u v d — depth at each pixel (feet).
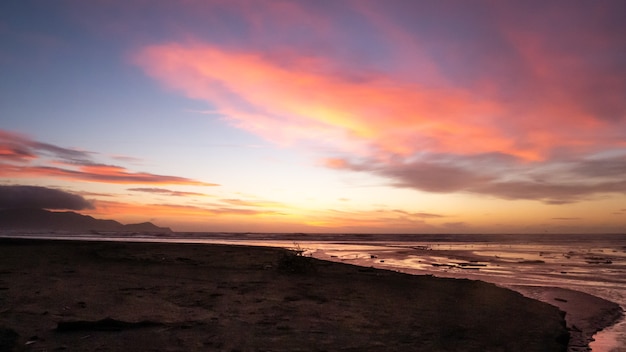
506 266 91.76
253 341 26.27
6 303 35.04
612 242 292.20
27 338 25.11
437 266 91.30
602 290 56.75
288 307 37.52
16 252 87.71
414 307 39.52
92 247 107.65
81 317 30.96
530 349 26.73
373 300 42.57
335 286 51.67
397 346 26.32
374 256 121.70
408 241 297.33
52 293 40.50
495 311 38.60
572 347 30.73
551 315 37.19
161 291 44.11
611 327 36.91
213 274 60.49
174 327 28.99
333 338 27.58
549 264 97.55
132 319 30.71
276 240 283.59
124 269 63.77
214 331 28.35
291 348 25.05
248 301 39.93
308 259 68.44
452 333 30.04
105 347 23.89
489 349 26.48
